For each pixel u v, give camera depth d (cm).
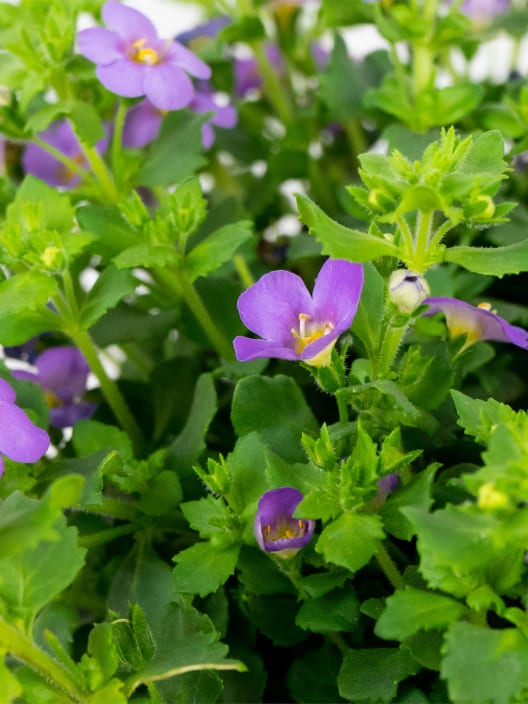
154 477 21
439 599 17
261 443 20
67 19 25
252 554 20
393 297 18
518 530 16
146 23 24
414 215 23
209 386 21
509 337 21
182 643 18
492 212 18
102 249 23
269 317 19
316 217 18
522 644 16
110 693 17
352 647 20
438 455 21
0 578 18
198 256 22
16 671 18
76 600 23
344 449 20
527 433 17
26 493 20
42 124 24
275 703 22
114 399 24
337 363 19
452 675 16
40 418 21
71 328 22
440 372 20
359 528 18
